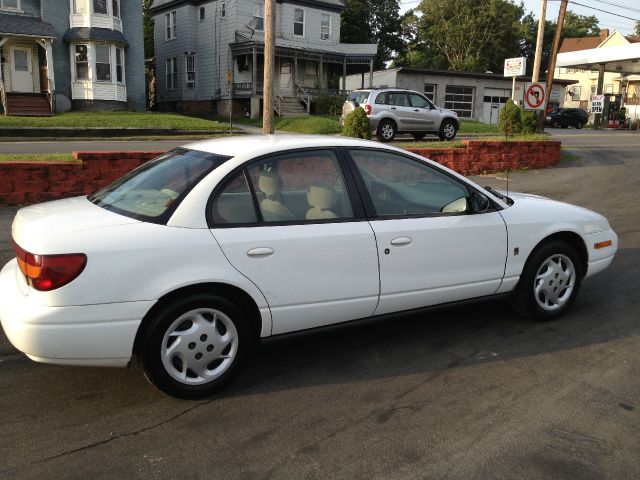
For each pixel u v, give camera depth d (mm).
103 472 2963
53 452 3131
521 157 14766
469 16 53938
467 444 3238
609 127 41906
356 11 49219
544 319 5051
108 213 3721
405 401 3719
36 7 26438
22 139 19688
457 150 13867
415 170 4426
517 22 54125
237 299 3781
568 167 15383
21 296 3402
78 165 9406
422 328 4945
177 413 3559
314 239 3896
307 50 33188
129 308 3402
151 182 3980
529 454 3141
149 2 43531
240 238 3684
